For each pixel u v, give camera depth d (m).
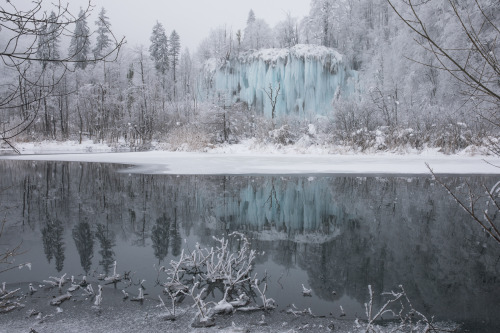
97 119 39.22
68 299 3.86
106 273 4.65
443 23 24.22
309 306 3.76
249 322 3.39
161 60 57.66
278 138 25.12
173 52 59.66
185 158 19.69
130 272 4.68
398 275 4.61
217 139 29.19
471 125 20.66
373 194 9.95
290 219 7.45
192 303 3.81
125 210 8.09
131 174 13.67
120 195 9.78
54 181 12.15
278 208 8.39
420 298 3.94
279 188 10.84
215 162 17.44
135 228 6.71
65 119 39.78
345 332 3.21
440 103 24.25
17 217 7.41
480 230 6.59
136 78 39.97
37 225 6.86
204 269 4.85
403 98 27.16
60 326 3.27
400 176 12.99
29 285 4.18
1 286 4.20
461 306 3.75
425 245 5.78
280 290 4.17
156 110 37.06
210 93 42.38
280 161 17.77
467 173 13.34
